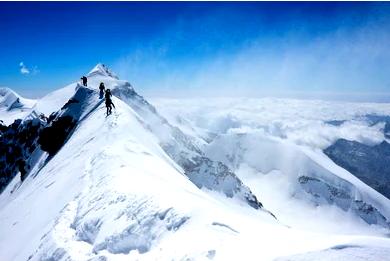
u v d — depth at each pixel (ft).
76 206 81.56
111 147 124.77
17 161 298.76
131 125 178.40
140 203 62.85
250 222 56.08
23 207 136.15
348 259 35.53
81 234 64.64
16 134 321.93
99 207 70.08
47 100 350.84
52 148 233.55
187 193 76.13
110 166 98.32
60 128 235.40
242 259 40.83
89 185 91.91
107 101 186.80
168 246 49.78
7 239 111.04
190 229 51.39
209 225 50.88
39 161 249.96
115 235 56.95
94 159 118.32
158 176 94.63
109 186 78.07
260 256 40.68
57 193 115.85
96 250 57.36
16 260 84.48
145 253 51.65
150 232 54.90
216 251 44.19
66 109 244.83
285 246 42.24
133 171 87.56
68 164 147.84
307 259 36.86
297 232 51.01
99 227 62.90
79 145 167.43
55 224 75.36
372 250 36.99
